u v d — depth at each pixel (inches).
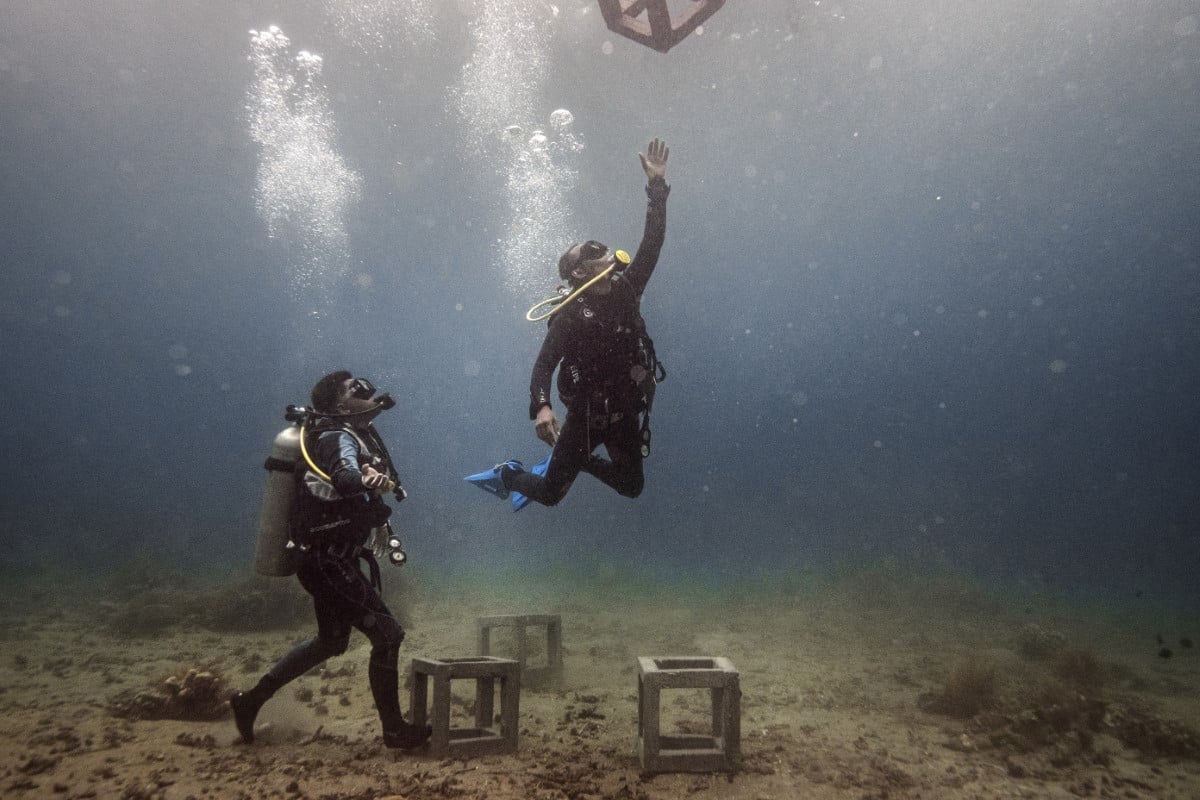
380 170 1300.4
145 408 3636.8
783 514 1489.9
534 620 208.2
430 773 113.7
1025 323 3272.6
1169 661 274.8
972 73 1071.0
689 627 323.6
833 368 3558.1
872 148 1336.1
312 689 185.5
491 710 139.9
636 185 1369.3
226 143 1305.4
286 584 310.2
